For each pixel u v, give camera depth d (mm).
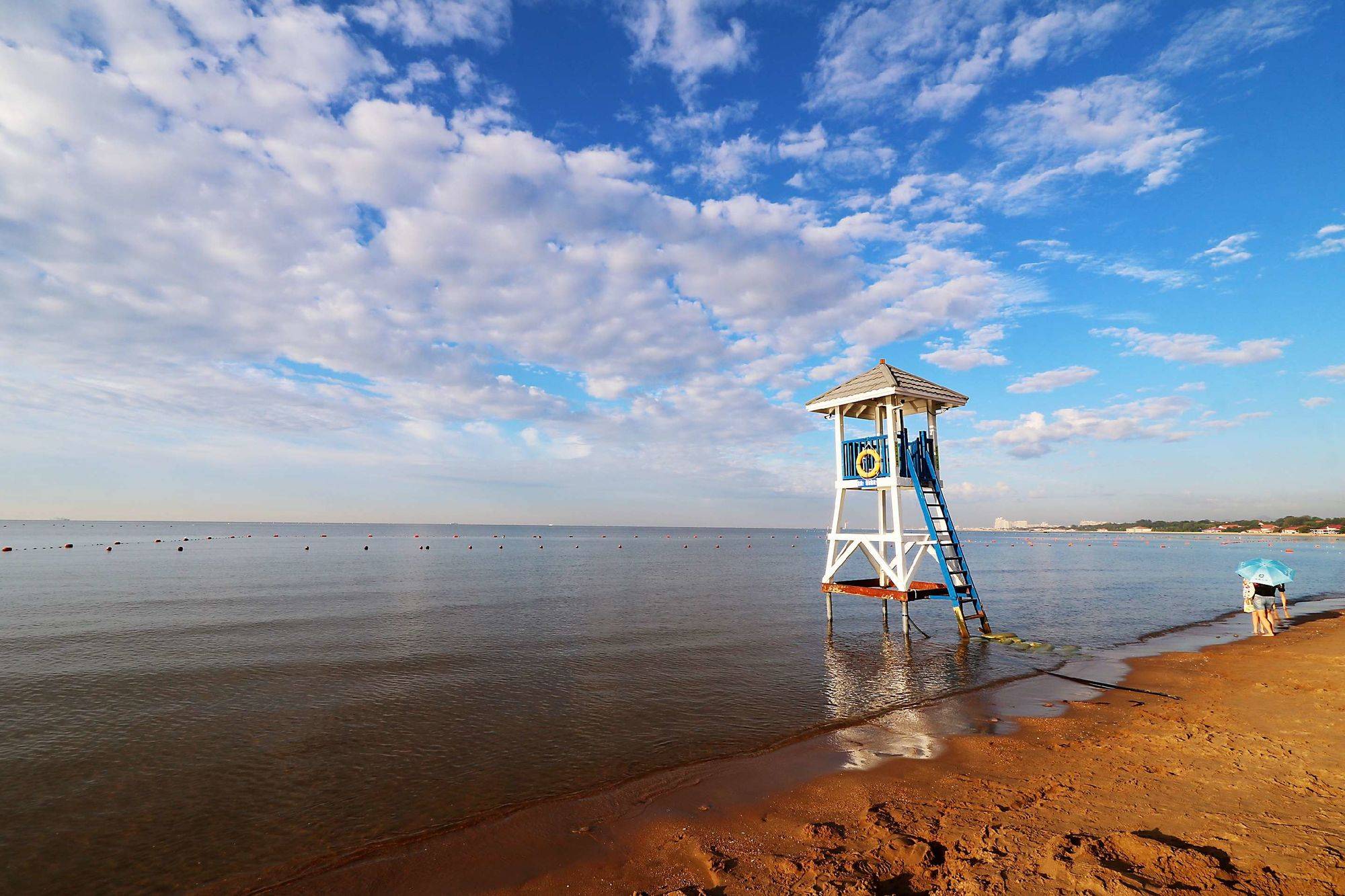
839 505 23594
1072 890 5242
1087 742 10031
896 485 21234
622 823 7844
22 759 10711
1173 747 9227
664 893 5996
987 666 17219
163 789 9438
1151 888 5102
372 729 12195
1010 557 82250
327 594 35469
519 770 10031
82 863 7422
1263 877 5270
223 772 10070
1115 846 5977
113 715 13195
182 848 7719
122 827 8258
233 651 19641
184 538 141750
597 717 12906
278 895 6570
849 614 28344
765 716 12836
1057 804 7367
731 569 60531
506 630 23531
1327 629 20750
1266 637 20016
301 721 12688
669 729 12008
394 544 117812
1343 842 5867
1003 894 5281
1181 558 77375
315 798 9078
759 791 8711
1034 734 10758
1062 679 15211
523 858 7047
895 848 6422
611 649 20000
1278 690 12398
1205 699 12305
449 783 9531
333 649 19891
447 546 108875
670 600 33438
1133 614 27766
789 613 28594
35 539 123625
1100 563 68125
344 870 7008
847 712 13023
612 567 60469
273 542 118438
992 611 28922
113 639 21672
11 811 8773
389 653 19281
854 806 7930
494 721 12672
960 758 9703
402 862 7125
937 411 24297
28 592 35562
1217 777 7852
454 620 26000
